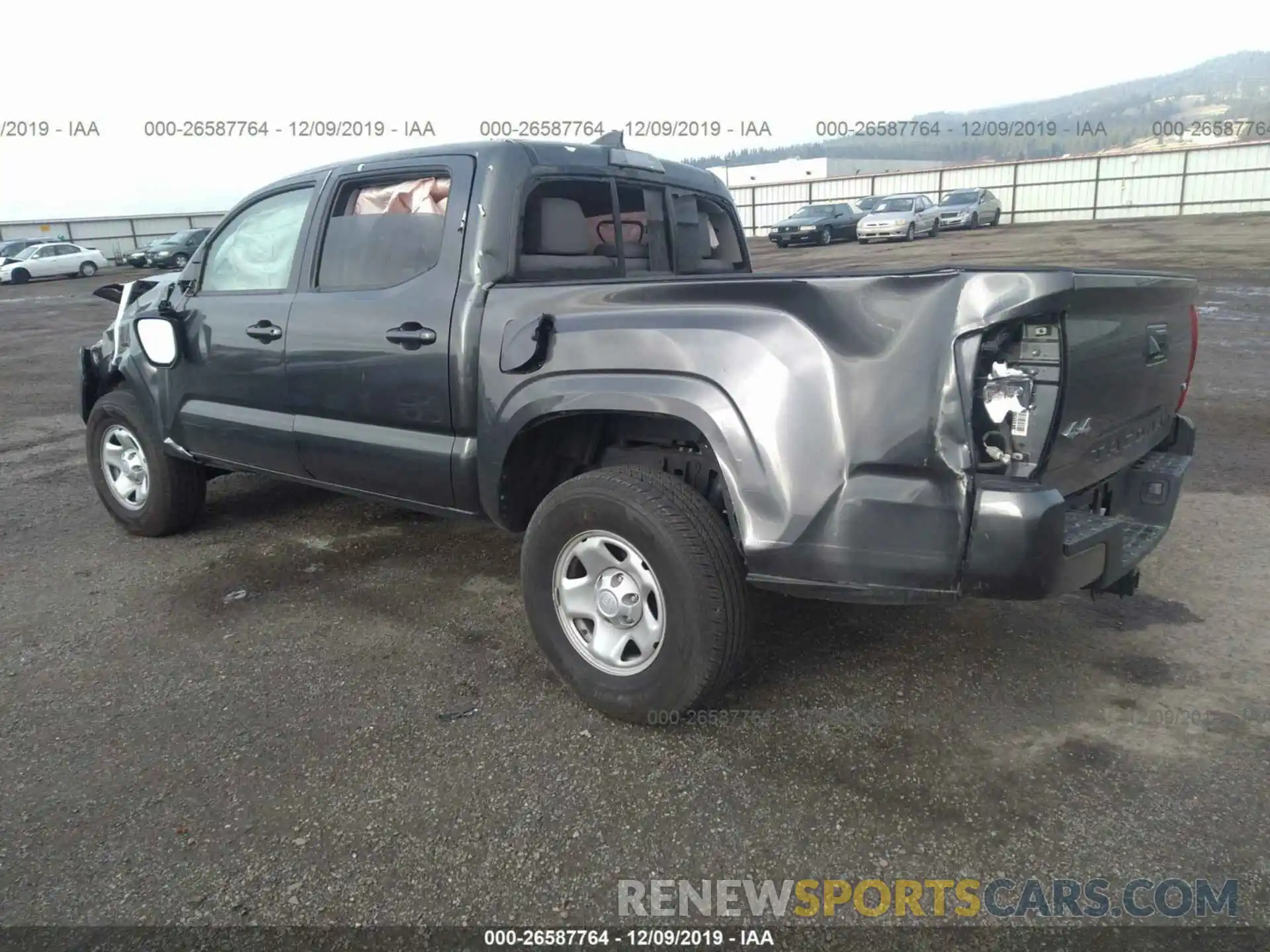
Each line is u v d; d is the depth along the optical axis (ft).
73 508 18.62
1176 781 8.66
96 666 11.53
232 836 8.22
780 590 8.77
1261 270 55.62
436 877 7.66
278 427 13.43
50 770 9.31
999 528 7.71
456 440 11.34
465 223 11.14
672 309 9.26
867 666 10.98
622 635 9.78
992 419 7.82
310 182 13.16
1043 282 7.50
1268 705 9.93
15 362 41.52
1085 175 129.49
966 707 10.05
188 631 12.53
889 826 8.16
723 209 15.92
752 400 8.57
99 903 7.44
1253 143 118.32
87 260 114.52
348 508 17.93
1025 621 12.10
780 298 8.55
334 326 12.30
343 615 12.94
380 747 9.57
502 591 13.67
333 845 8.08
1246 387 26.25
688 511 9.07
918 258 71.46
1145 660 11.00
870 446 8.11
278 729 9.98
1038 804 8.40
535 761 9.25
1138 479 10.66
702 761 9.18
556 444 11.14
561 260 12.10
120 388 16.63
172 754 9.53
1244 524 15.43
